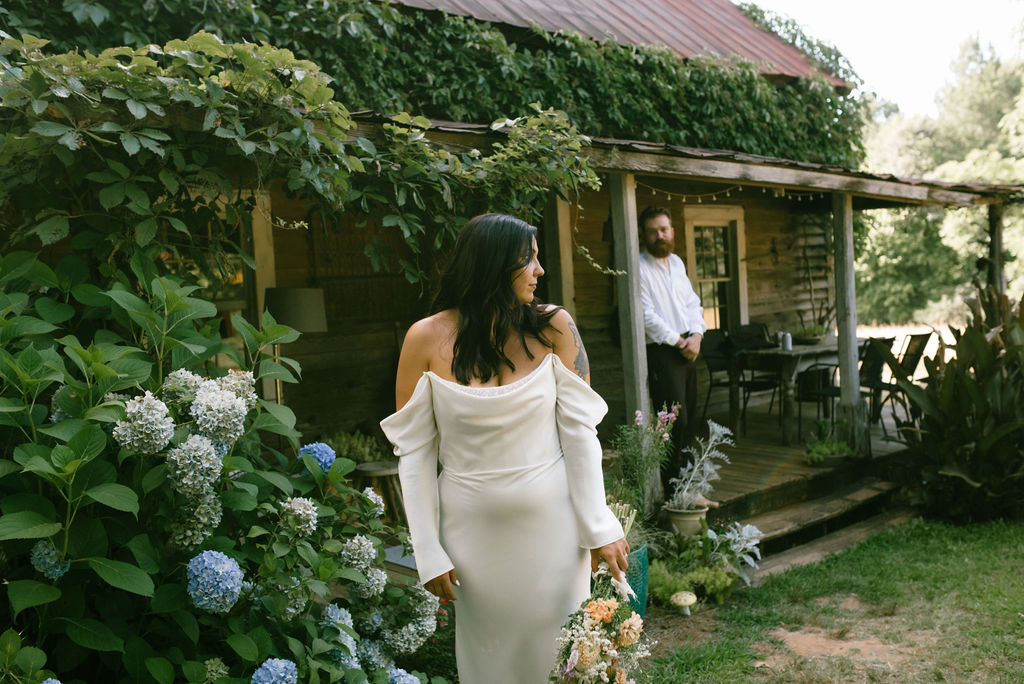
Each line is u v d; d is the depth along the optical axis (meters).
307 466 3.06
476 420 2.19
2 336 2.55
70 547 2.31
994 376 6.29
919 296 30.77
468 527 2.21
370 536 3.11
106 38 4.91
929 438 6.61
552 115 4.46
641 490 4.97
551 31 7.27
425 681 3.14
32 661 2.07
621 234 5.25
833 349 7.93
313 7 5.58
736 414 8.06
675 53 8.00
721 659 3.95
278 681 2.39
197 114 3.16
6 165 2.94
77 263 2.93
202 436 2.54
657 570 4.74
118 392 2.68
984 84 42.56
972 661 3.86
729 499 5.76
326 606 2.98
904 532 6.06
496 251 2.24
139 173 3.14
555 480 2.23
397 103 6.18
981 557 5.39
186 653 2.56
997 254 9.16
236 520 2.84
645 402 5.32
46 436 2.50
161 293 2.78
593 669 2.05
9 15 4.58
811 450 7.08
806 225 10.81
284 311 5.43
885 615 4.51
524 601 2.18
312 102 3.36
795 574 5.19
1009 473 6.19
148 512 2.60
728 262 9.82
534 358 2.28
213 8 5.17
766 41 10.27
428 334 2.30
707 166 5.54
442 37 6.46
